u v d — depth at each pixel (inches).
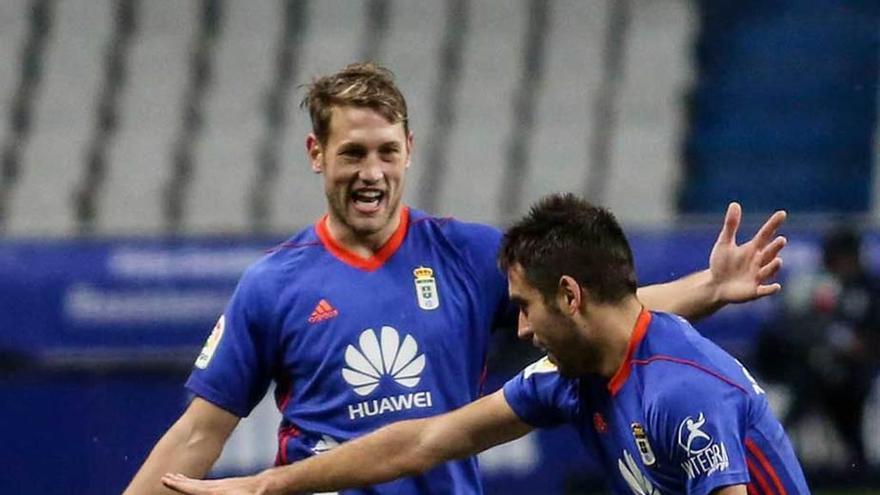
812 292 1489.9
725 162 2335.1
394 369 749.3
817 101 2375.7
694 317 716.0
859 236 1493.6
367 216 741.3
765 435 596.1
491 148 2349.9
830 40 2428.6
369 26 2539.4
